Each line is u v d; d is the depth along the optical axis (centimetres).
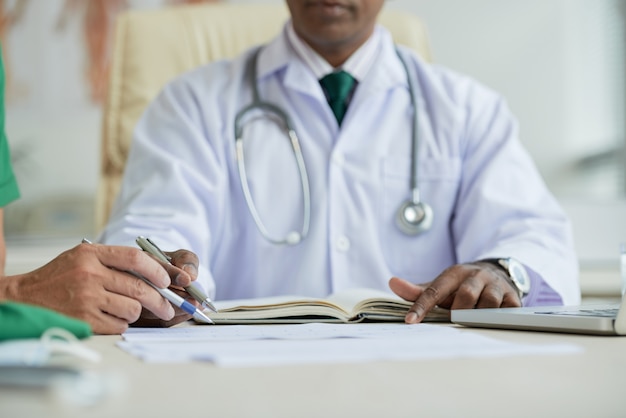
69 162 300
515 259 125
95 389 40
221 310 102
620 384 48
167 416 38
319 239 150
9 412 37
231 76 164
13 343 54
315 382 48
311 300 101
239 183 154
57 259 93
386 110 159
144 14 185
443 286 107
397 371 53
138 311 90
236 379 49
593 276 190
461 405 42
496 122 163
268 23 188
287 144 156
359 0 152
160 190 145
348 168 153
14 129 298
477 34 306
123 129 176
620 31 307
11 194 137
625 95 306
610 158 305
